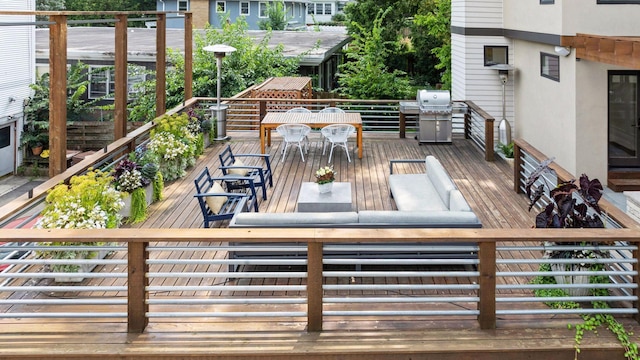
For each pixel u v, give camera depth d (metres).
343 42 22.81
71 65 17.94
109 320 3.92
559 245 4.15
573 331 3.75
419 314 3.72
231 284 4.77
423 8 22.38
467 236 3.64
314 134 11.46
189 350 3.52
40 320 3.91
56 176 5.98
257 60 17.11
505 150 10.74
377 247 3.81
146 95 16.25
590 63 8.89
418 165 8.92
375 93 17.77
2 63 15.07
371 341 3.63
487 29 12.38
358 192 7.44
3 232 3.66
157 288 3.70
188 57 11.05
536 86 10.91
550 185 6.32
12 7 15.40
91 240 3.57
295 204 6.91
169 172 8.01
